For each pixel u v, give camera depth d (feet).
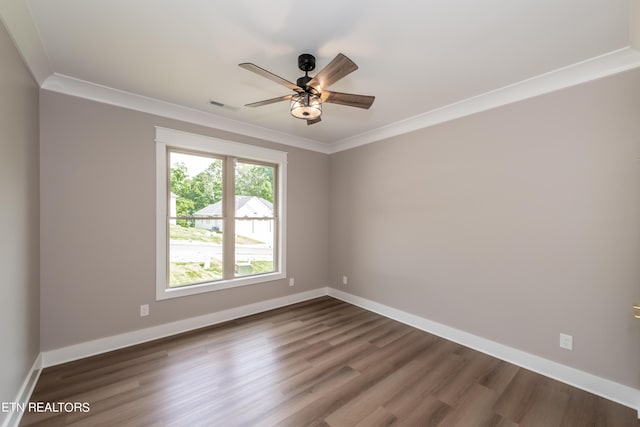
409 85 8.11
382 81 7.88
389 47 6.33
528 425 5.81
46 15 5.31
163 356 8.34
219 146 11.02
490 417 6.01
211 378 7.24
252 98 9.06
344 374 7.53
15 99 5.65
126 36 5.99
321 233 14.73
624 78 6.49
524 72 7.38
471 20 5.43
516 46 6.27
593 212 6.91
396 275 11.56
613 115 6.63
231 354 8.51
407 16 5.33
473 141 9.16
